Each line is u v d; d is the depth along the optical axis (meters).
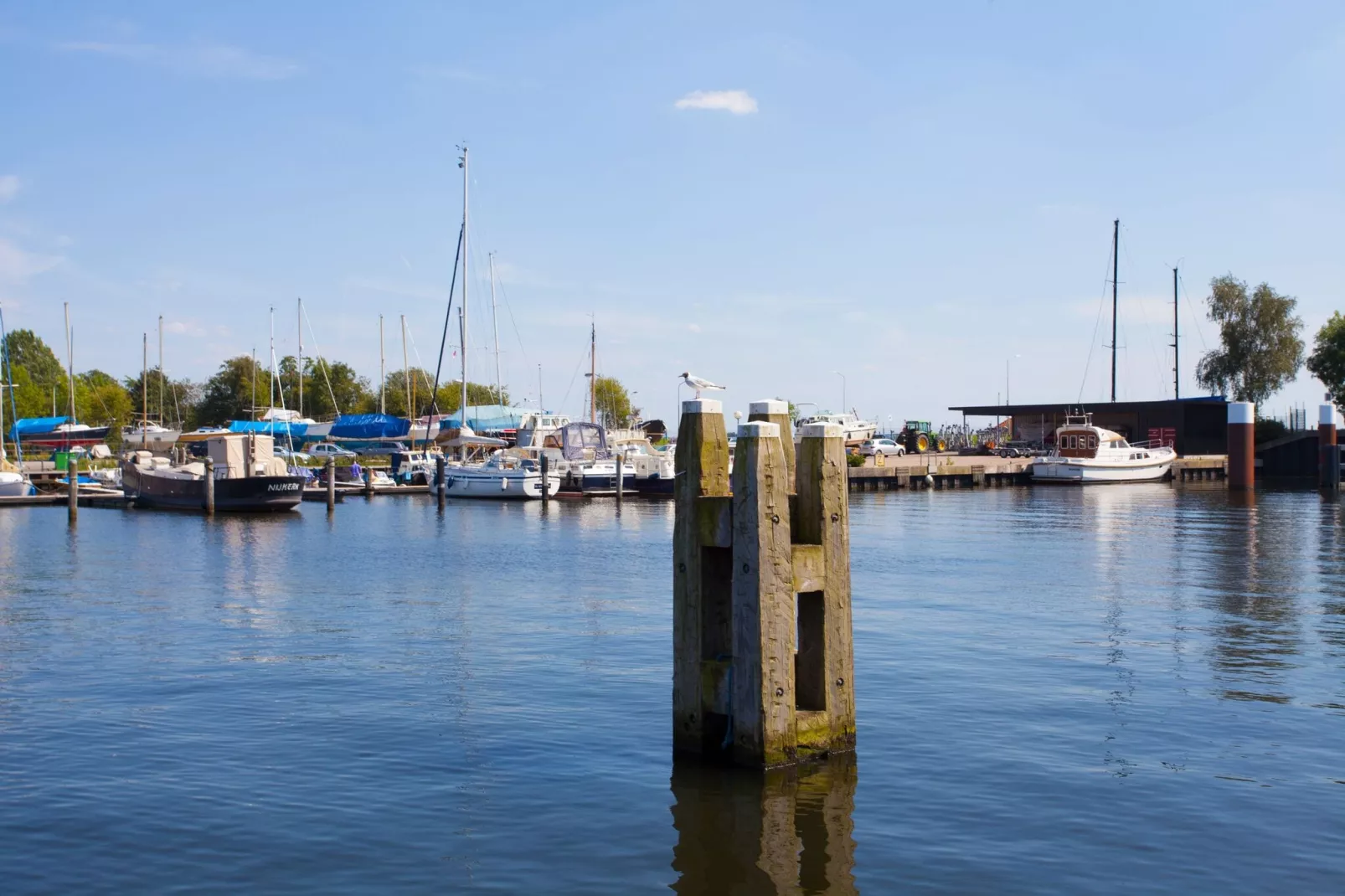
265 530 44.72
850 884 9.16
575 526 46.03
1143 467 74.06
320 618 21.78
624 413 110.19
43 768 12.22
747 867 9.50
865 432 81.94
